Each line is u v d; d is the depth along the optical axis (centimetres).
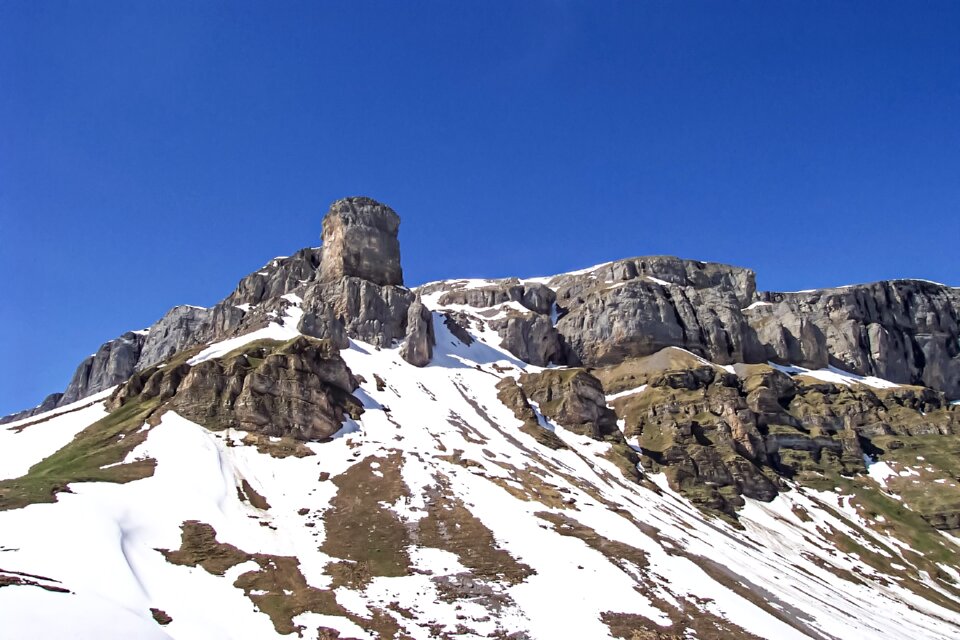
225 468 9894
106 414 12350
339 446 11819
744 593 8344
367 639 5988
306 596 6706
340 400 13450
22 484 7506
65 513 6594
